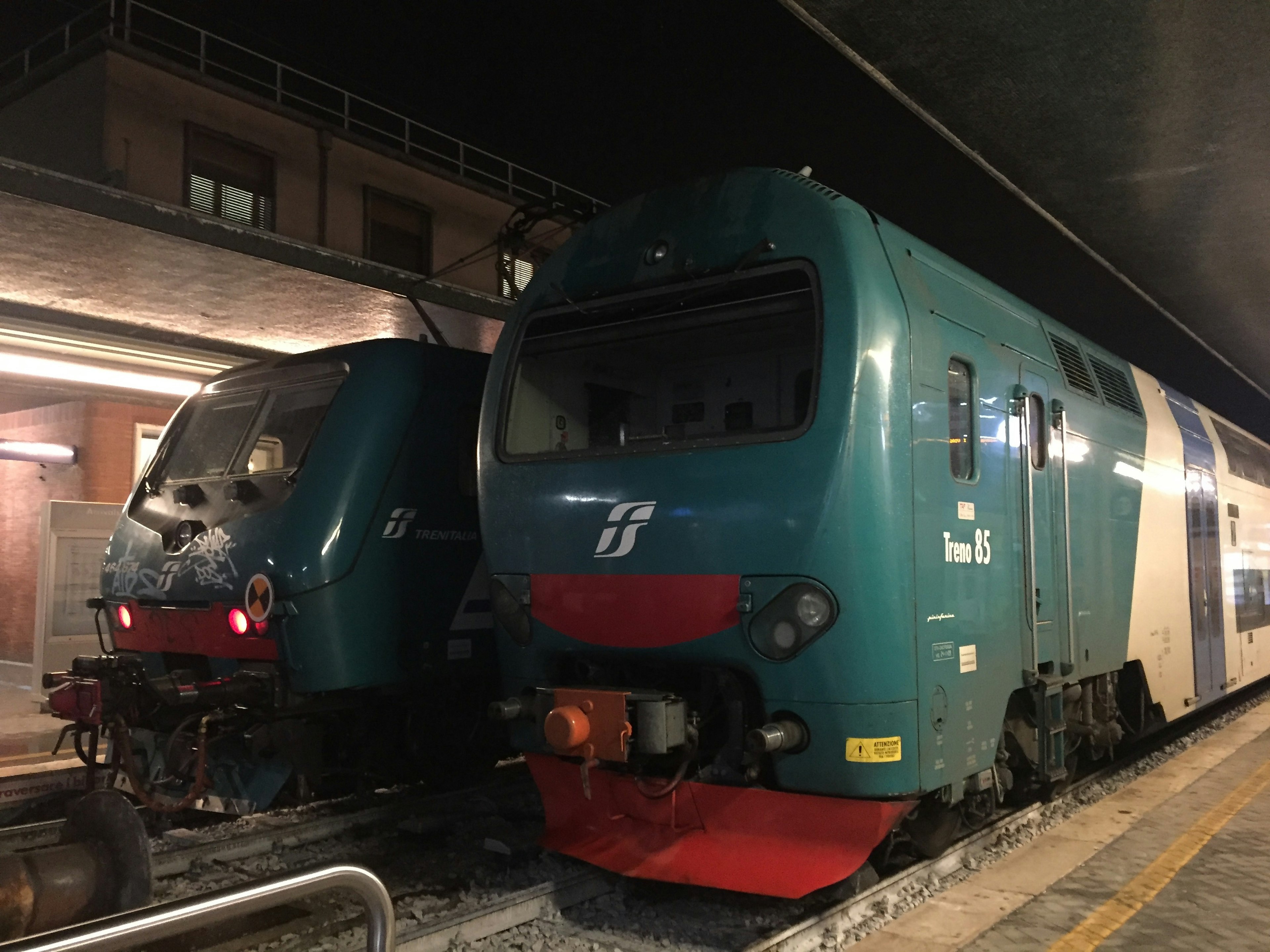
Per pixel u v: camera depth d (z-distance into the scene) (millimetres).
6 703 11219
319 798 6766
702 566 4398
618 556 4637
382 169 15242
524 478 5055
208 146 13102
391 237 15445
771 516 4246
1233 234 10688
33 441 13398
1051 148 8727
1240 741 9102
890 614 4176
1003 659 5117
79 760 8141
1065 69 7402
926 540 4430
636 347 5137
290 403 6797
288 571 5840
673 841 4637
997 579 5090
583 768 4496
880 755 4160
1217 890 4715
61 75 12602
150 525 6812
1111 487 6777
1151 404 7984
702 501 4438
